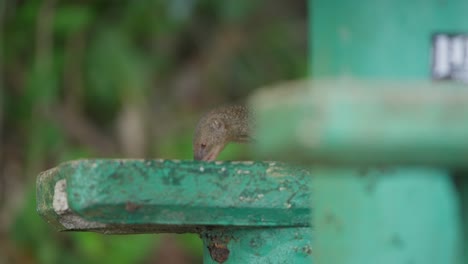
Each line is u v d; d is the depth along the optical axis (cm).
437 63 160
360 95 143
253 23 503
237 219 187
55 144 420
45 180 191
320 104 143
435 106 143
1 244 392
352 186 158
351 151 143
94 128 438
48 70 429
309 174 186
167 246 408
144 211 182
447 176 157
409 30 159
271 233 190
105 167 180
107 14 464
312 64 163
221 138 329
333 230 160
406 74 159
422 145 143
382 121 143
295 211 186
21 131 434
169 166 182
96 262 381
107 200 180
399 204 157
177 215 184
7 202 407
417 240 157
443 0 160
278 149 144
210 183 184
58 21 432
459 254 157
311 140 143
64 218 192
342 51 160
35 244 392
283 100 144
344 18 160
